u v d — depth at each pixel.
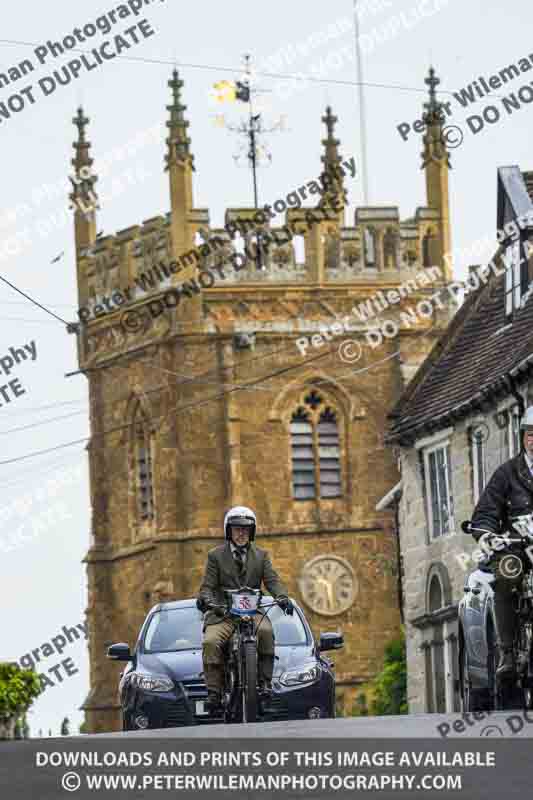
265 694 49.38
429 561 116.88
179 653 56.16
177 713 54.25
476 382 106.19
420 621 118.25
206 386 198.38
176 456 198.38
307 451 199.75
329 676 54.72
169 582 197.12
